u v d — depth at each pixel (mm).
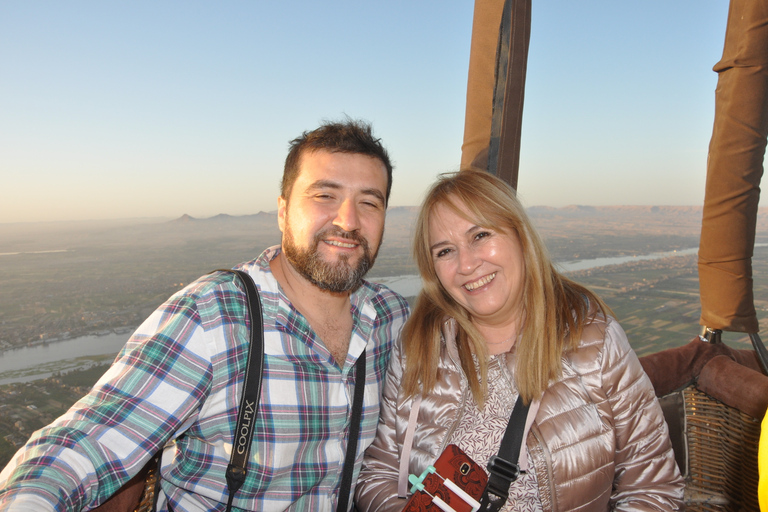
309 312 781
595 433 708
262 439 690
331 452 736
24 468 568
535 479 702
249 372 691
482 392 744
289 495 703
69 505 570
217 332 694
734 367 851
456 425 745
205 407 692
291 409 705
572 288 793
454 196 761
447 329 793
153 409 649
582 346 740
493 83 891
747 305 922
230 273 756
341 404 748
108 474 612
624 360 736
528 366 726
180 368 669
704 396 903
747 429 821
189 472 704
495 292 750
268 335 714
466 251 753
